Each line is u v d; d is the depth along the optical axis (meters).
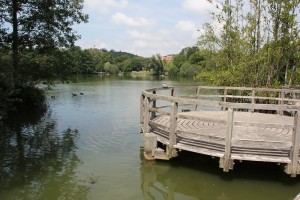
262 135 8.25
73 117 16.19
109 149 9.98
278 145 6.67
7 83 12.79
